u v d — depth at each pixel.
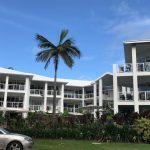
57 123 27.11
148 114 25.88
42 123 26.56
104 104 45.41
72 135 24.39
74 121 28.66
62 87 57.50
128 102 32.97
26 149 15.09
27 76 51.78
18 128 25.98
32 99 57.03
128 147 19.33
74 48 35.12
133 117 27.55
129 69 33.62
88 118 32.06
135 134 23.38
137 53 36.53
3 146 14.92
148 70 32.84
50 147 18.06
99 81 44.16
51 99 57.81
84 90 60.66
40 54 34.94
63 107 57.81
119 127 23.86
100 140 23.61
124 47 34.31
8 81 52.66
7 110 46.38
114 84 33.59
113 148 18.48
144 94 32.84
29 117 32.12
